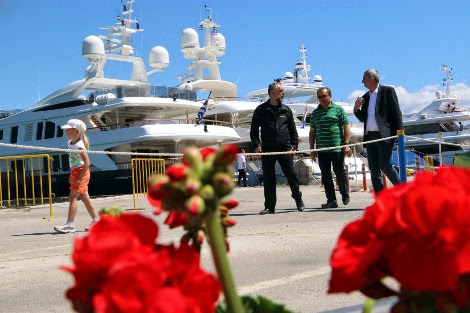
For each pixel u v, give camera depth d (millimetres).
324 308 3102
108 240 562
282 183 29047
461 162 947
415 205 565
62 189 26250
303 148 32625
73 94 26766
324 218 7719
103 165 24672
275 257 4785
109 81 26828
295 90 40125
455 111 39031
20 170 27359
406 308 592
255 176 30297
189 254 593
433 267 550
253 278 3980
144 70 29609
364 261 600
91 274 573
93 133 25062
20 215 13641
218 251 627
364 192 15688
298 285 3686
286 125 8984
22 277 4434
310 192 17312
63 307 3428
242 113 32875
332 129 9156
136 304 529
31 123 27328
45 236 7707
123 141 24234
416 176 679
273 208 9062
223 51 34719
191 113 28500
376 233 619
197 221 617
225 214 742
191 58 34562
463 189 641
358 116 8281
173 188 578
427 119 38250
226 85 32656
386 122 8023
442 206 553
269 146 8945
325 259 4586
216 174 574
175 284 573
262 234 6102
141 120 25594
